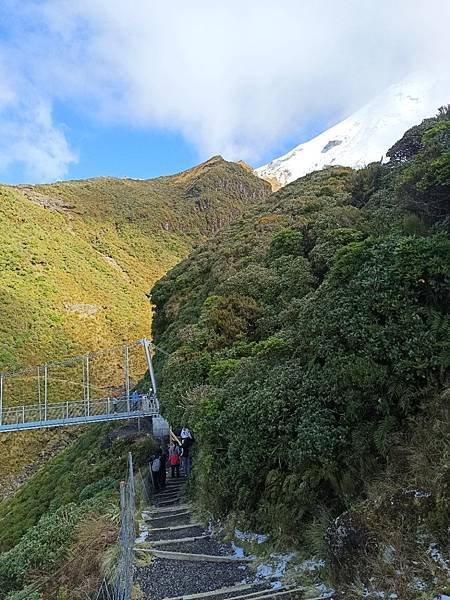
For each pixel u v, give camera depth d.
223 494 7.57
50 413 35.69
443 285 6.19
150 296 29.84
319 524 5.43
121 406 28.30
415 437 5.09
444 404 5.07
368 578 4.29
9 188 89.44
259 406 7.03
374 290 6.45
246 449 7.02
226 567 5.95
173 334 21.38
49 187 106.06
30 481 25.12
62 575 7.09
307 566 5.21
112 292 69.56
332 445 5.77
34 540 9.40
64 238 80.44
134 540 6.76
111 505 9.33
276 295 15.67
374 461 5.43
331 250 15.41
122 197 112.06
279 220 24.19
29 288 59.81
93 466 18.70
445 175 9.03
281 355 8.46
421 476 4.54
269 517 6.31
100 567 6.26
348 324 6.35
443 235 6.96
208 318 15.49
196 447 11.90
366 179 23.25
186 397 12.41
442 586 3.73
